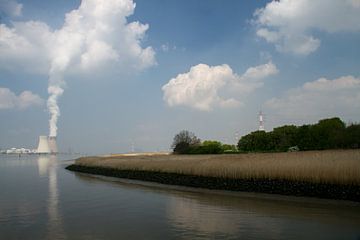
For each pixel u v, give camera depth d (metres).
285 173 39.06
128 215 27.23
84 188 48.78
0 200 35.91
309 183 36.59
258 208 30.34
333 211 28.53
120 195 40.34
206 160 55.44
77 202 34.47
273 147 110.25
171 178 53.75
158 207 31.14
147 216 26.73
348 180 33.78
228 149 122.19
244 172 43.69
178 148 132.25
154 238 20.03
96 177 72.25
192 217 26.23
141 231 21.73
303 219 25.06
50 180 63.97
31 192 43.53
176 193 42.50
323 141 92.88
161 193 42.47
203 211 28.92
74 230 22.14
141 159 84.25
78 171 92.38
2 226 23.39
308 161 39.25
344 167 34.34
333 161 37.22
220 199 36.56
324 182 35.50
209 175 48.47
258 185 40.88
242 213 27.75
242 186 42.28
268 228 22.23
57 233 21.41
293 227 22.45
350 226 22.67
